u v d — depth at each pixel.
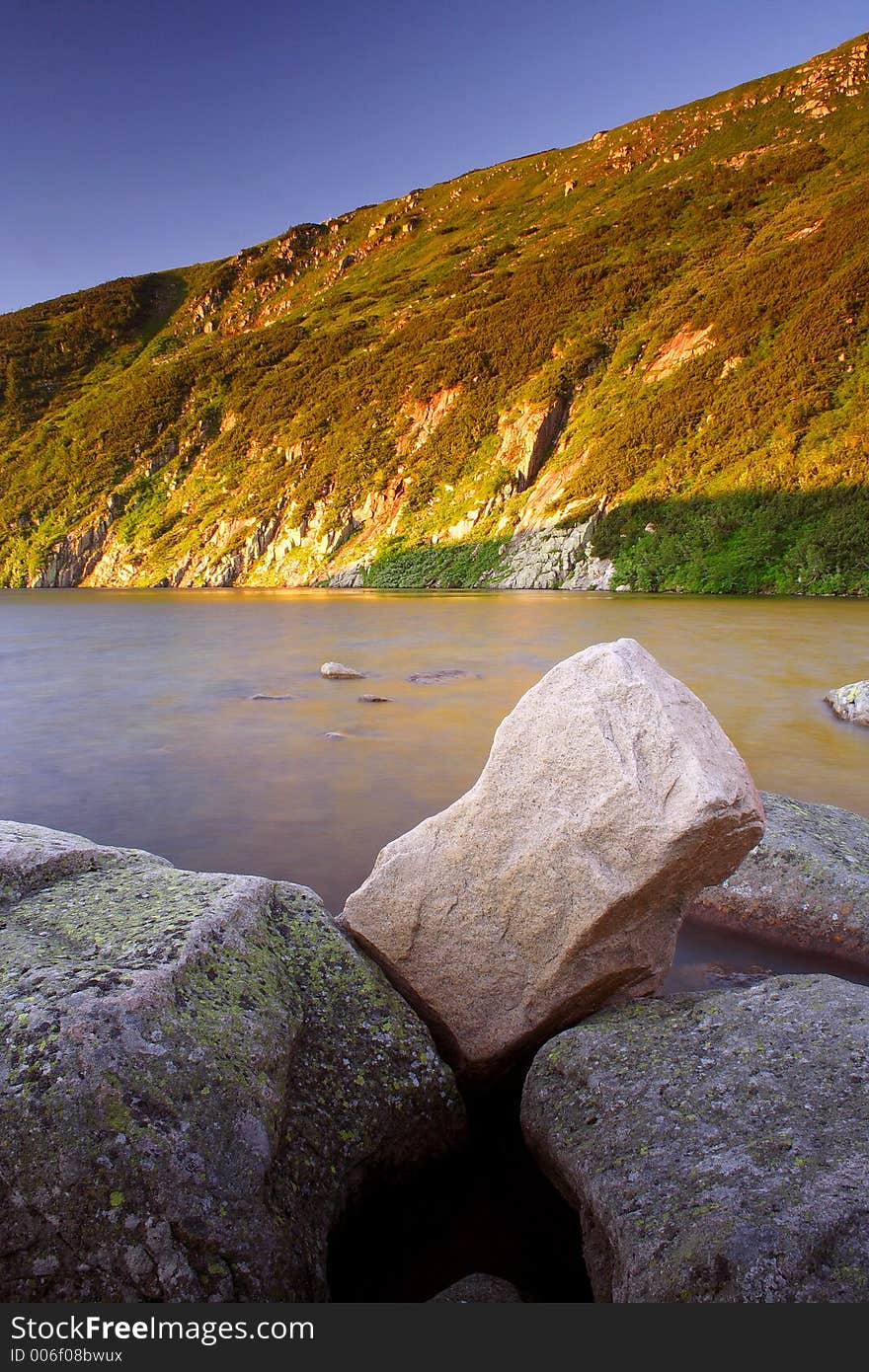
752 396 66.12
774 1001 3.63
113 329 192.25
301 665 20.58
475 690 16.27
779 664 20.08
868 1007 3.43
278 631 31.20
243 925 3.67
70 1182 2.53
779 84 159.62
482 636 28.03
